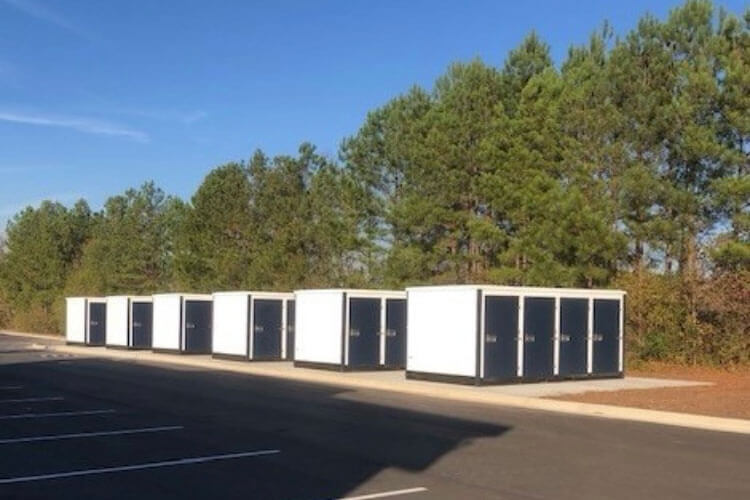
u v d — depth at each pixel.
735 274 27.88
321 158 49.69
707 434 14.95
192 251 52.66
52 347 45.31
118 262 65.81
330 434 14.32
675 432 15.13
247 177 51.81
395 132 38.78
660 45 29.89
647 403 18.83
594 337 25.06
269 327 33.06
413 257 36.88
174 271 56.88
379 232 40.19
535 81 33.81
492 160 33.62
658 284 29.05
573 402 19.03
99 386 22.78
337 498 9.43
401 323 28.66
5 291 80.06
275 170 49.59
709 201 28.41
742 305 27.86
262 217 50.28
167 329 38.06
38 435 14.01
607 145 29.86
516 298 23.58
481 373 22.77
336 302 27.84
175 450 12.59
